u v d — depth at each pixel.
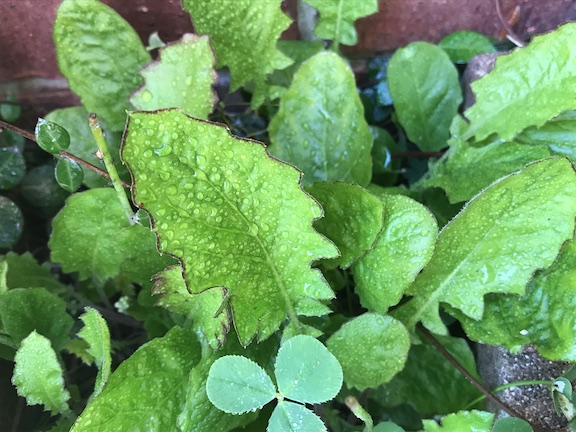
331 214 0.14
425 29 0.19
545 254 0.14
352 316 0.17
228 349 0.14
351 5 0.17
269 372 0.14
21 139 0.18
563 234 0.13
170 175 0.11
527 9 0.19
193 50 0.14
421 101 0.18
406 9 0.18
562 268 0.14
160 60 0.14
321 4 0.17
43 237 0.19
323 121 0.16
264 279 0.13
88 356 0.15
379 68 0.20
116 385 0.12
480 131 0.16
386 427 0.13
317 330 0.14
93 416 0.11
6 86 0.19
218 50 0.16
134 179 0.11
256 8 0.16
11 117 0.18
